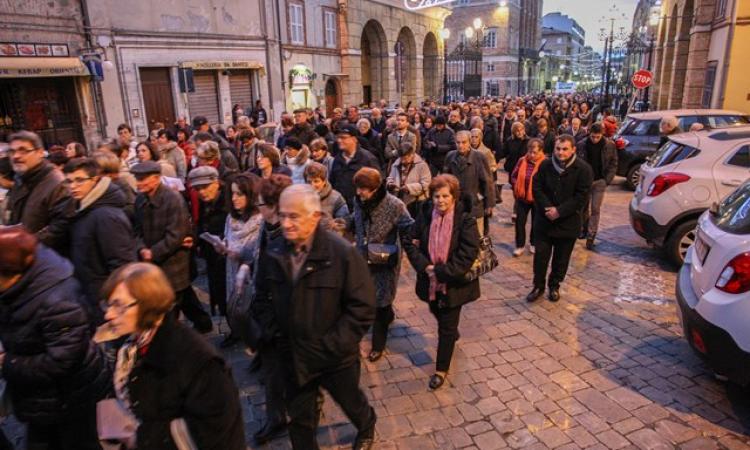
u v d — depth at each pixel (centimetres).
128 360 209
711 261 384
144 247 432
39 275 245
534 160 691
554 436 349
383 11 2708
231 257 395
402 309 564
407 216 434
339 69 2420
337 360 275
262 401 398
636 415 369
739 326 345
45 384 253
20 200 391
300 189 265
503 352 462
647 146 1152
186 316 507
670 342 474
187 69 1483
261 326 307
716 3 1803
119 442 210
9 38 1112
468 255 379
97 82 1316
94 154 462
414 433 355
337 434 355
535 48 7956
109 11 1330
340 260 272
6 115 1153
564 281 630
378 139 921
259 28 1830
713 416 366
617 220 920
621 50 5809
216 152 536
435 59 3597
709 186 626
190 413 209
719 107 1642
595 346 470
